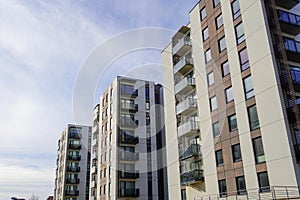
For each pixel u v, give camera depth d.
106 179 32.50
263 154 17.33
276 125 16.77
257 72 18.67
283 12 19.31
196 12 26.20
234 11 21.61
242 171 18.56
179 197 24.45
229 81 21.08
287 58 18.55
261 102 18.02
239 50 20.50
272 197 15.42
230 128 20.27
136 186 30.05
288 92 17.20
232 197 18.97
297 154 15.63
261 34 18.81
